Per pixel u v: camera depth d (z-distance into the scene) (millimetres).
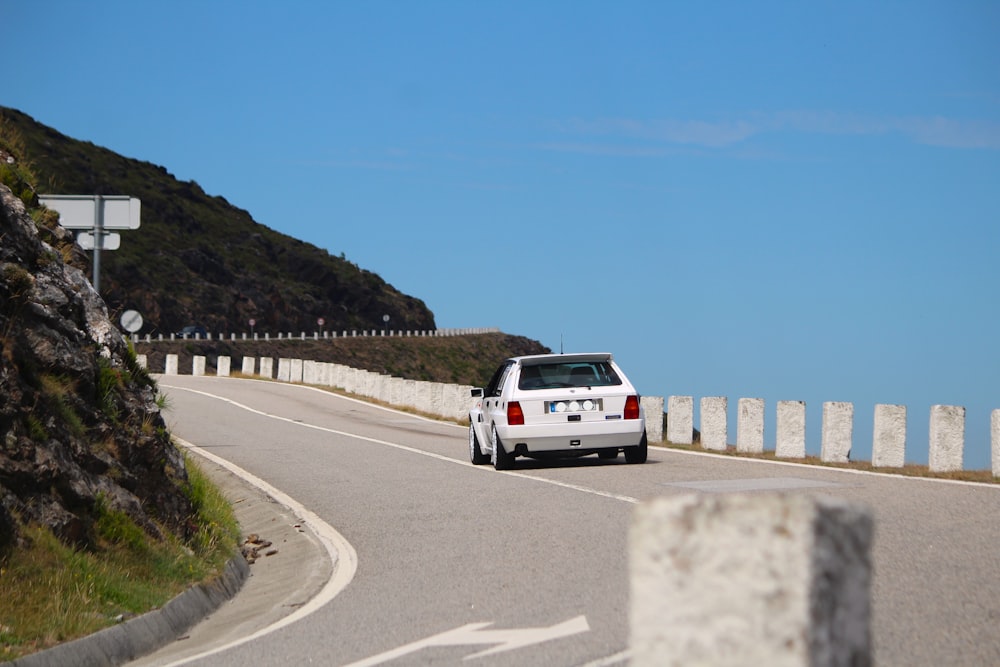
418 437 26531
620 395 18406
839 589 2951
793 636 2877
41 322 11039
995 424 15695
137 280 139000
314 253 195000
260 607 10039
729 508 3006
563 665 6570
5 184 12992
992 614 7383
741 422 20984
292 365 58406
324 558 12023
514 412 18172
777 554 2926
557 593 8930
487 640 7457
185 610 9633
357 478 18297
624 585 9031
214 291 150500
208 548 11617
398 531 13109
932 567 9039
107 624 8391
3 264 10875
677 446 22656
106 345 12742
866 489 14375
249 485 17625
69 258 13500
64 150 164250
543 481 16656
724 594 2986
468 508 14398
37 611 8227
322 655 7469
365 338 162375
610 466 18547
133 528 10289
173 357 66750
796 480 15742
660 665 3047
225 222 182125
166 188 179000
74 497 9930
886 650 6551
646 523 3098
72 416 10672
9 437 9516
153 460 11836
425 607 8867
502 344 198250
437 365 168750
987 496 13281
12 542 8836
